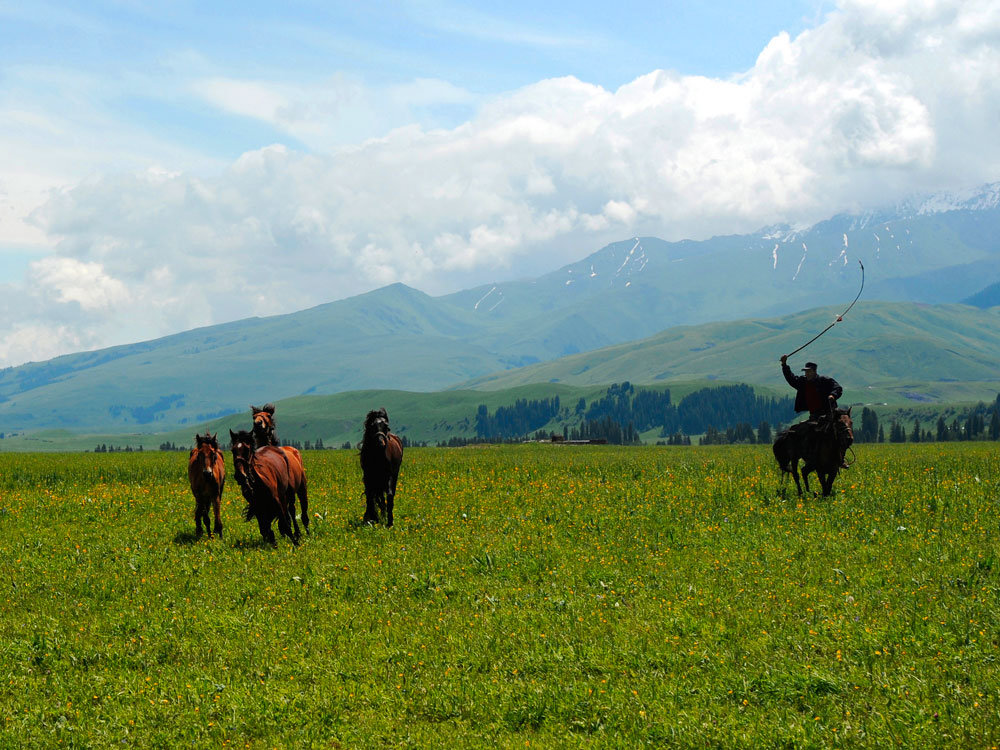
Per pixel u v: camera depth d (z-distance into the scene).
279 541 18.03
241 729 8.74
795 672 9.26
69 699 9.57
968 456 36.03
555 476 30.17
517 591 13.24
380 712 9.02
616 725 8.40
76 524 21.77
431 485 27.92
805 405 22.61
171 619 12.22
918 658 9.67
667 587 13.05
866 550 14.86
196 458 18.69
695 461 37.34
